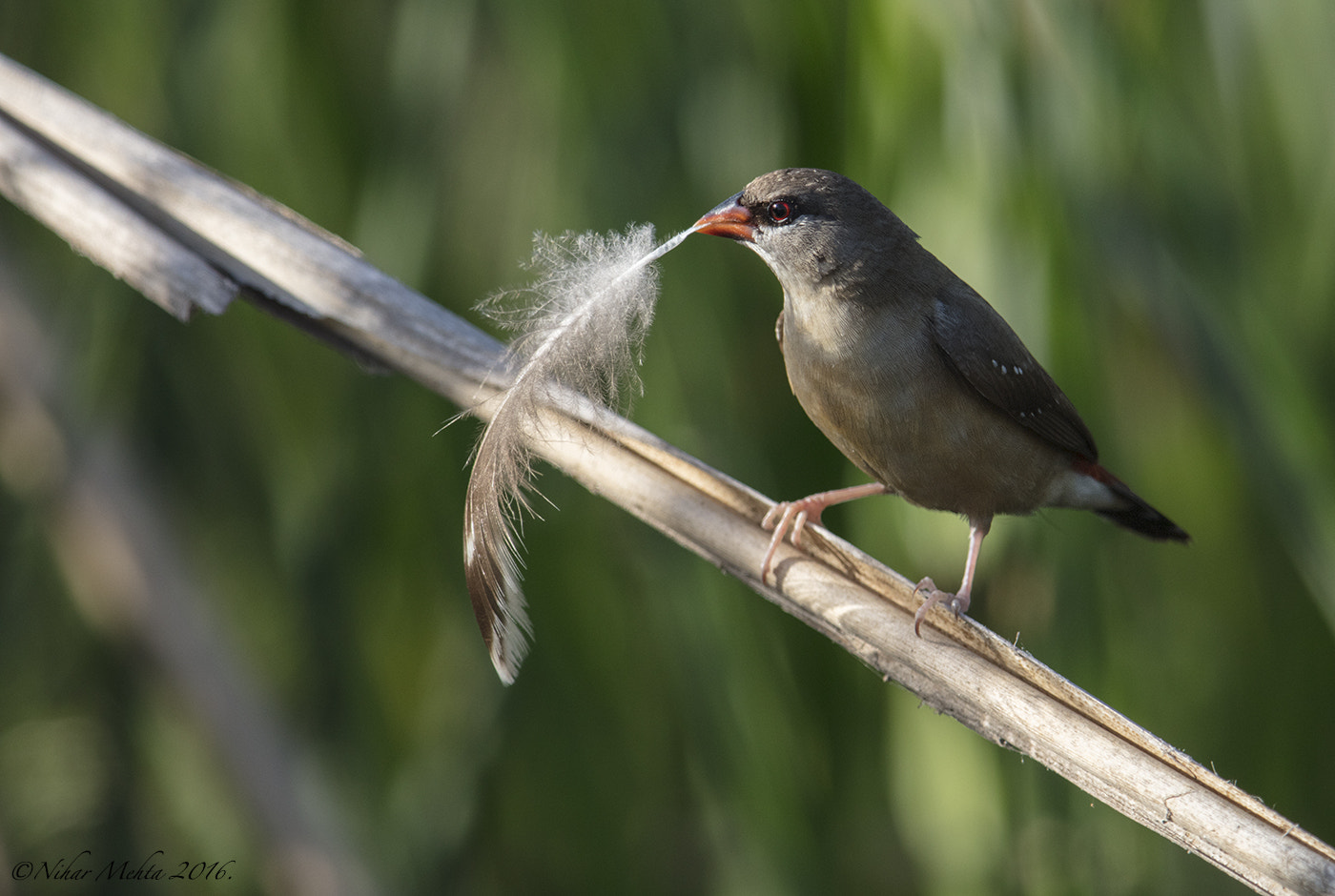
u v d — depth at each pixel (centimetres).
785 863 734
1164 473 820
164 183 541
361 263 536
